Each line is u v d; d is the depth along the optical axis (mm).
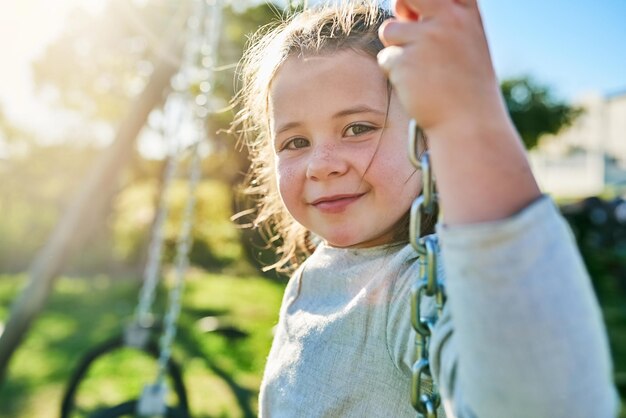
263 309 7840
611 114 23000
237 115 1581
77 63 11992
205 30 3113
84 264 12633
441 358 646
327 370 923
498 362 536
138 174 12422
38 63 12172
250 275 11914
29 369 4969
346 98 902
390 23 615
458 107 576
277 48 1056
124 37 10930
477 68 584
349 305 937
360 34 954
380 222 901
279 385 1001
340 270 997
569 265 544
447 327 640
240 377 4695
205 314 7320
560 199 17172
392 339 861
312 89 920
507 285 529
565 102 16141
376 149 895
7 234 13734
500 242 530
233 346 5613
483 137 571
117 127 3812
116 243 13555
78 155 15039
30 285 3504
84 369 3139
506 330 530
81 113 13461
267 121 1124
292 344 1013
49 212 14328
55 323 6855
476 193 565
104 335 6297
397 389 867
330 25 1002
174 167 3148
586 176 23172
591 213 12164
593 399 536
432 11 595
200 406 4027
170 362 3088
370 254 965
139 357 5375
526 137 16234
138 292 9375
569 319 531
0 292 9336
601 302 8188
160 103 3986
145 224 13781
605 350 559
